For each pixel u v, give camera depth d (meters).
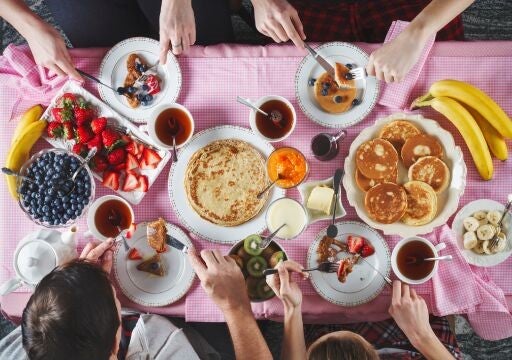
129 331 1.67
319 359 1.49
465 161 1.75
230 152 1.75
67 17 1.96
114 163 1.73
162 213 1.77
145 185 1.74
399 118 1.72
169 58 1.77
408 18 2.01
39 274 1.62
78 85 1.76
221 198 1.74
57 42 1.74
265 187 1.74
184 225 1.75
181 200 1.75
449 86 1.66
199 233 1.74
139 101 1.77
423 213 1.68
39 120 1.75
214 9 1.99
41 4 2.71
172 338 1.65
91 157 1.68
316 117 1.75
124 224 1.74
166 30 1.69
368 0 2.21
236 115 1.77
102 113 1.77
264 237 1.72
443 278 1.69
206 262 1.64
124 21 2.02
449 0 1.66
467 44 1.74
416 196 1.68
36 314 1.28
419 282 1.65
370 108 1.73
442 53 1.75
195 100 1.78
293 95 1.77
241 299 1.63
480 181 1.74
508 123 1.64
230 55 1.77
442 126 1.76
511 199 1.67
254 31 2.54
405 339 1.88
